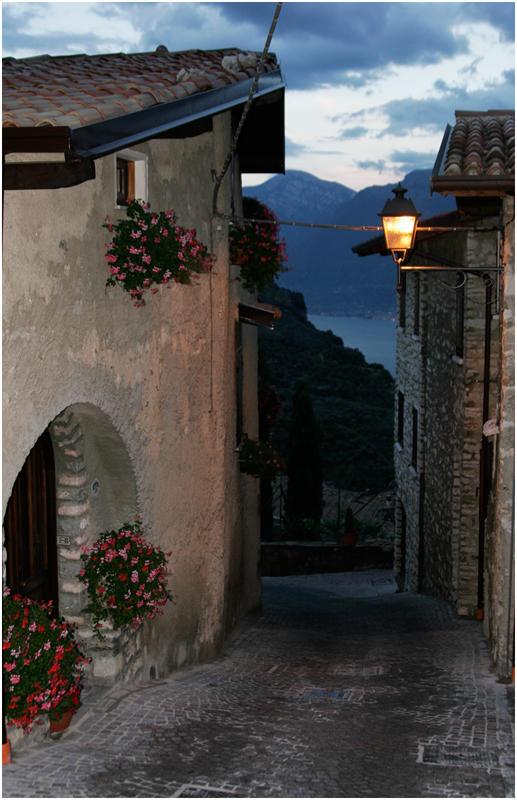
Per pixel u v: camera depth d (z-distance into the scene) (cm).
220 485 820
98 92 518
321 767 419
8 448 393
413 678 675
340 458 3766
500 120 903
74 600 554
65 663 439
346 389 4953
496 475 734
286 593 1485
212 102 664
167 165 648
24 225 404
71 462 538
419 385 1353
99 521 582
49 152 378
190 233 583
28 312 409
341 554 1805
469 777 404
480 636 845
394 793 380
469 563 1000
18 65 733
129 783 384
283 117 1038
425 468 1334
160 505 649
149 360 609
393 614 1144
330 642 915
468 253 951
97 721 488
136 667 603
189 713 522
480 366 982
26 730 427
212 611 807
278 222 914
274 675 708
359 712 546
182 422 704
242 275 912
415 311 1416
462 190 587
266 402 1332
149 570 560
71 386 464
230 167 875
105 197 512
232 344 917
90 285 490
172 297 664
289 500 2181
